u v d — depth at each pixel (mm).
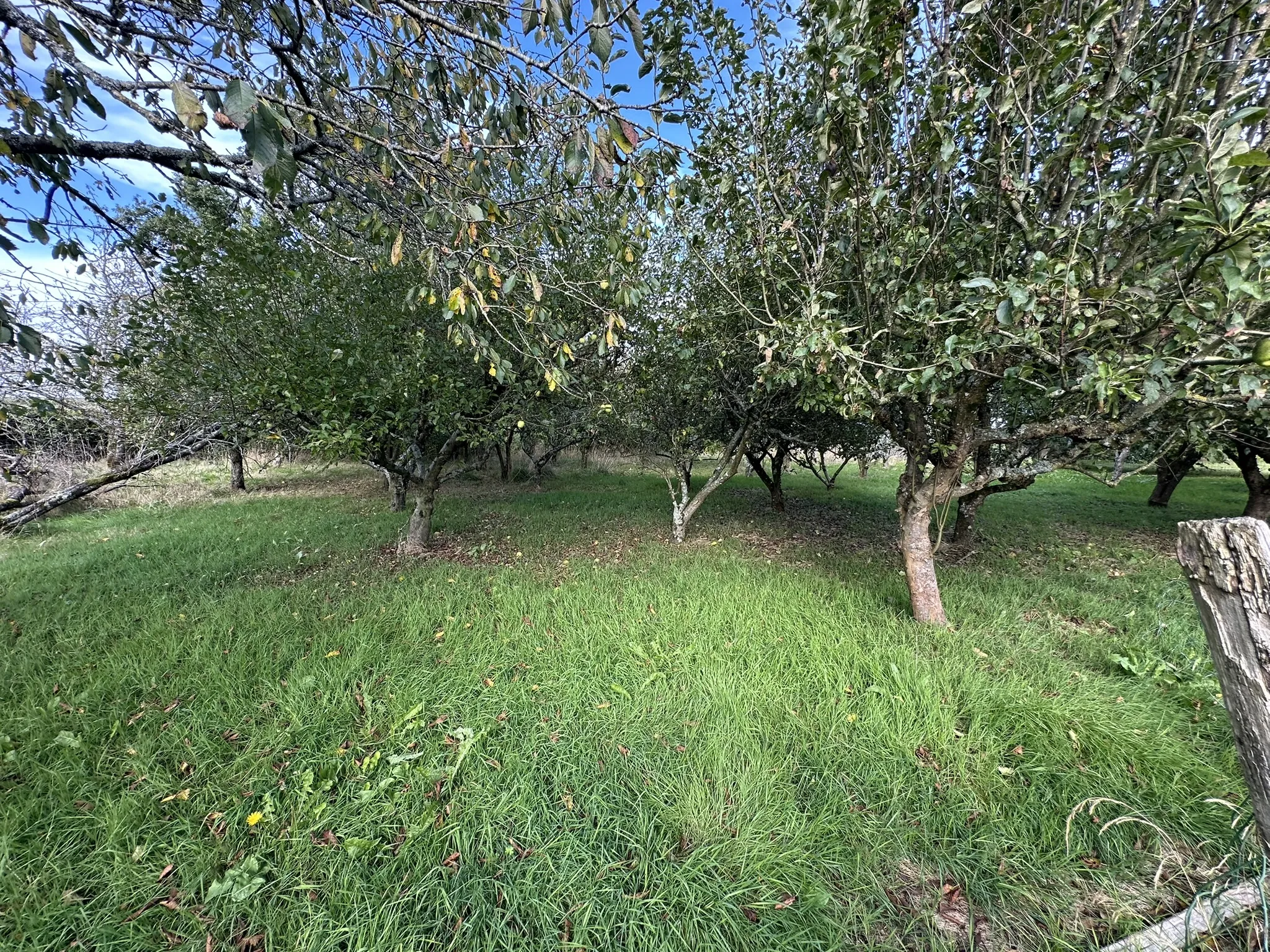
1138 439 3131
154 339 4207
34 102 1782
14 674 3086
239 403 4297
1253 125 2096
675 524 6809
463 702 2775
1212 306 1970
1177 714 2598
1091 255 2504
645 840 1951
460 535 7188
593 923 1674
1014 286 2150
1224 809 1985
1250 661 1208
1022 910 1710
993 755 2334
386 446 5984
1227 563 1228
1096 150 2332
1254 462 6207
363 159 2299
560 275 2951
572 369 5629
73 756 2334
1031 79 2363
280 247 4504
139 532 7320
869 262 2998
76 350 3191
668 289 5586
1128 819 1901
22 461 3303
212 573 5254
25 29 1466
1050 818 2027
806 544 6758
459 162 2297
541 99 1977
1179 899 1711
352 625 3688
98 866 1836
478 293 1873
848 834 1981
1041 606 4211
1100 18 1991
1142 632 3566
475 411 5586
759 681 2941
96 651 3438
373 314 4910
